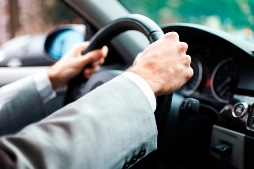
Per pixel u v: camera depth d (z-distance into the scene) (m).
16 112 0.91
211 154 0.91
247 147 0.81
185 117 0.90
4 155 0.47
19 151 0.47
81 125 0.52
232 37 0.90
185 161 0.97
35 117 0.96
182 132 0.92
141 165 0.70
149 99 0.59
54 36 1.56
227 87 0.97
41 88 1.03
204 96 1.02
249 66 0.85
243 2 1.27
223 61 0.99
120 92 0.58
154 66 0.61
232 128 0.84
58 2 1.61
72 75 1.07
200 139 0.95
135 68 0.62
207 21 1.35
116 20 0.90
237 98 0.86
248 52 0.84
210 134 0.95
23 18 1.93
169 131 0.90
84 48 1.10
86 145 0.51
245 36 1.10
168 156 0.95
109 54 1.45
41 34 1.77
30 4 1.92
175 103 0.90
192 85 1.06
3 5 1.96
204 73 1.03
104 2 1.39
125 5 1.44
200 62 1.03
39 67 1.54
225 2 1.29
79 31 1.52
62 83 1.08
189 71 0.63
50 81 1.05
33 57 1.59
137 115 0.57
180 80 0.62
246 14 1.27
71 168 0.49
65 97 1.10
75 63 1.05
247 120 0.81
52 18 1.76
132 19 0.82
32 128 0.52
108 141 0.53
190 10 1.39
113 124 0.54
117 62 1.47
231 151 0.85
